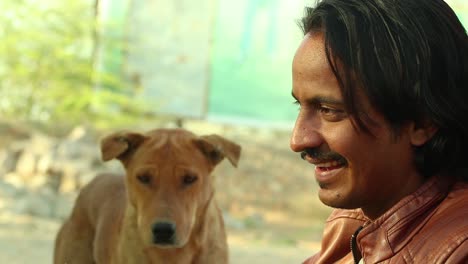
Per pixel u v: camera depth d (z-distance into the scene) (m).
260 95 17.91
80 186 14.48
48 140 15.73
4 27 17.83
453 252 1.73
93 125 17.23
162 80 17.92
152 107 17.83
